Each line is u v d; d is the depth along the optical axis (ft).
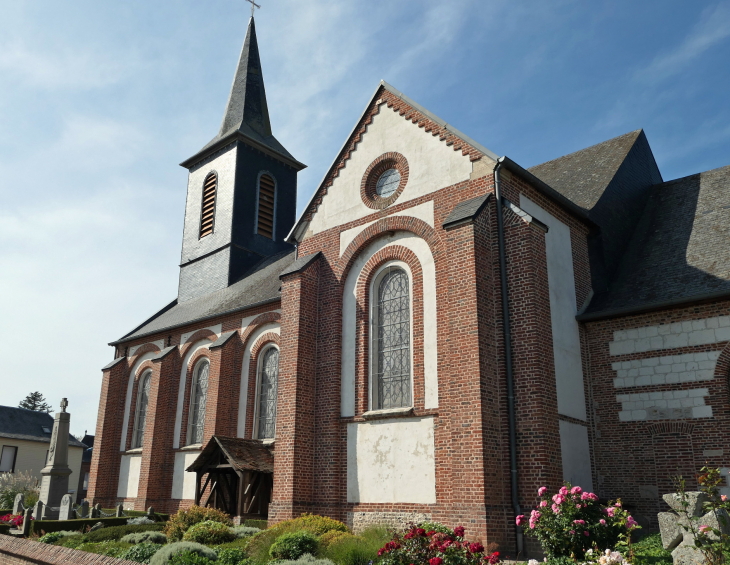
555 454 43.78
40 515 65.05
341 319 56.59
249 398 71.41
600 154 71.92
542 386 44.04
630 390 50.37
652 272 54.85
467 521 41.50
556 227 54.19
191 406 80.74
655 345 49.98
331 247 59.47
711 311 47.91
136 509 79.30
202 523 48.67
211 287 93.25
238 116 102.37
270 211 99.71
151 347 91.09
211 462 60.90
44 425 152.25
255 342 73.56
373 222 56.44
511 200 50.19
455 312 46.24
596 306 54.29
